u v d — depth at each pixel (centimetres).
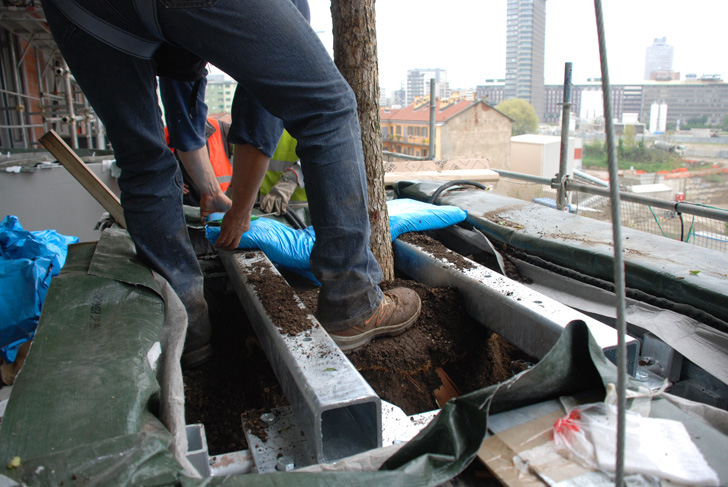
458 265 241
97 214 546
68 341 149
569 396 125
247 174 210
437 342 215
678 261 216
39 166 522
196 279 211
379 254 245
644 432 107
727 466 99
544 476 99
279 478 100
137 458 102
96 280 183
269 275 222
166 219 197
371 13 225
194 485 98
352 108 170
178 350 159
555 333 175
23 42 895
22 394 123
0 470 99
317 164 166
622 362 81
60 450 105
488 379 223
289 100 159
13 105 834
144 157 185
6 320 287
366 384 141
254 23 146
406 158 784
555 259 254
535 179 506
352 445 147
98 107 175
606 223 280
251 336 233
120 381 130
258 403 195
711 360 181
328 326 190
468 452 105
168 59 185
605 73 76
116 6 151
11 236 322
